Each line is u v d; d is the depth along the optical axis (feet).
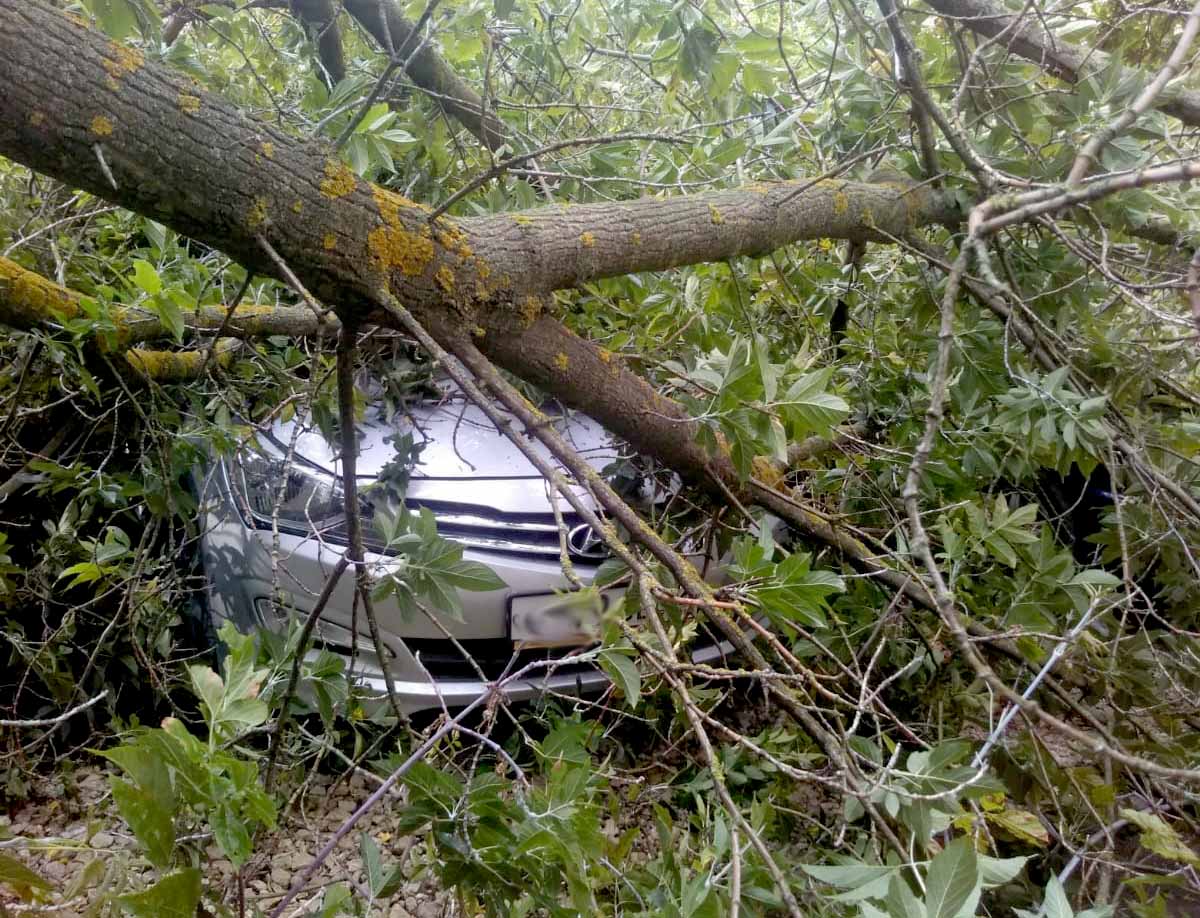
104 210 7.34
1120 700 6.53
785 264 8.69
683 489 7.06
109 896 2.72
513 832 3.90
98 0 4.92
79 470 7.01
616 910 4.88
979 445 6.95
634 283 7.72
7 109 3.25
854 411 8.18
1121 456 7.09
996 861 3.36
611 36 9.08
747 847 3.96
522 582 7.55
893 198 7.32
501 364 5.41
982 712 7.20
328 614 7.58
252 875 5.20
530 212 5.39
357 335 4.83
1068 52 6.91
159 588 7.85
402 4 8.18
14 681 8.50
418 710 7.61
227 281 7.79
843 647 7.14
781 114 8.34
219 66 8.07
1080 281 7.29
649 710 7.41
